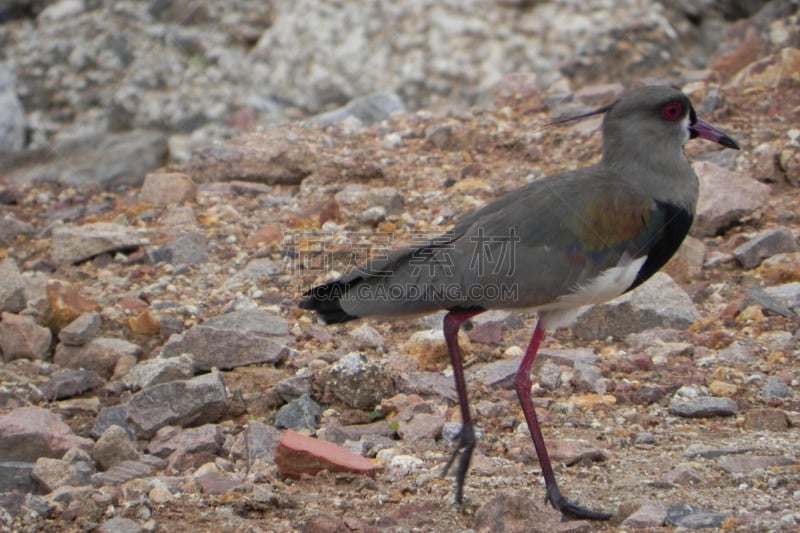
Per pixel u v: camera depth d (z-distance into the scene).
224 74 22.41
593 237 9.83
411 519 9.05
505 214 9.92
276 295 14.23
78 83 22.83
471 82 21.27
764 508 9.00
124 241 15.59
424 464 10.22
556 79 21.19
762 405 11.27
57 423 10.97
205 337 12.54
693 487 9.50
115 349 12.84
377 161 18.00
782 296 13.45
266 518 9.19
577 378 11.91
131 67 22.78
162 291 14.45
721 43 22.25
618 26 21.72
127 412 11.36
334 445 10.33
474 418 11.20
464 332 13.14
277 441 10.67
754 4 23.19
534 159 17.59
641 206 10.04
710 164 15.70
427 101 21.25
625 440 10.66
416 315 9.83
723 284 13.92
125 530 8.84
